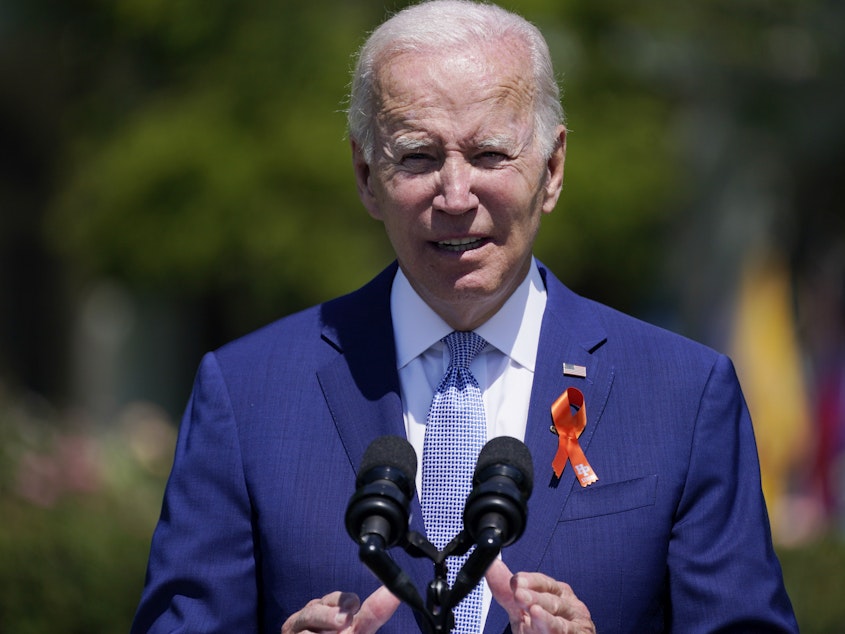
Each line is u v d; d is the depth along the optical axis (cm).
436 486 1064
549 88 1092
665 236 3634
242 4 3148
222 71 3161
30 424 2498
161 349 5431
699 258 3759
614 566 1040
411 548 894
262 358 1141
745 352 3412
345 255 3088
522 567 1036
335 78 3100
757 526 1085
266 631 1073
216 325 4997
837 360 3142
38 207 5041
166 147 3123
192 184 3117
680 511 1072
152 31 3206
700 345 1140
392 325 1136
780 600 1070
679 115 3516
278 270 3111
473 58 1042
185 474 1105
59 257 5175
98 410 5603
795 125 3588
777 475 3139
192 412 1141
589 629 955
